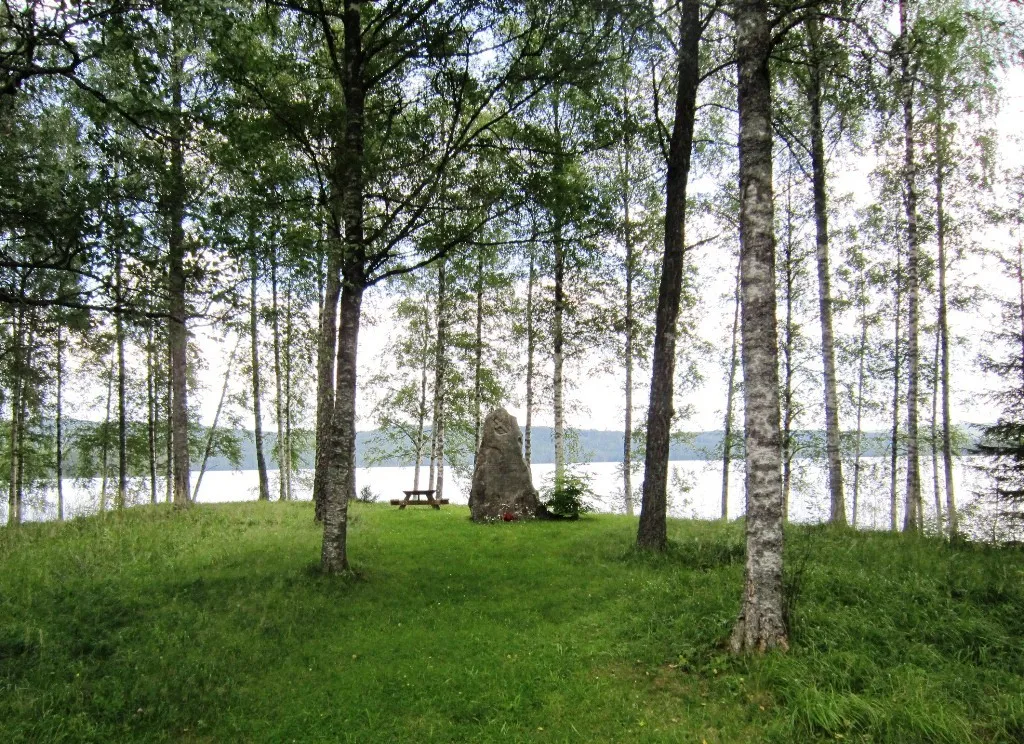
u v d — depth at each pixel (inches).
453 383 853.8
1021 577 263.4
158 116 265.9
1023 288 566.9
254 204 281.1
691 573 318.7
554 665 224.2
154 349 828.0
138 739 179.6
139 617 260.8
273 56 345.4
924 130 475.5
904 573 278.5
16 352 551.5
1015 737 159.0
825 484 805.2
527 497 581.9
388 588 319.6
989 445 392.8
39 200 240.8
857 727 164.9
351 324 346.6
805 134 438.9
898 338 733.9
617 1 302.2
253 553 374.9
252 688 210.8
